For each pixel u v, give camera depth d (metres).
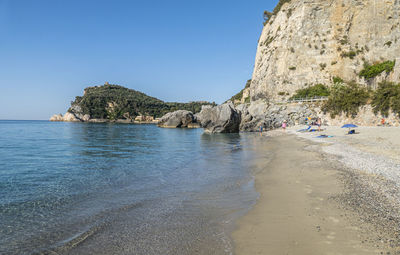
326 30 64.88
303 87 64.12
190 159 15.41
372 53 58.97
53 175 10.85
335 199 6.79
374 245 4.31
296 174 10.16
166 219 5.96
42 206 6.89
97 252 4.48
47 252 4.52
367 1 60.97
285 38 70.25
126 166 13.06
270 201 7.02
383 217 5.47
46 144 25.38
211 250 4.45
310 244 4.46
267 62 74.00
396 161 11.52
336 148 17.36
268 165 12.70
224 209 6.57
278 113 54.28
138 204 7.05
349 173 9.62
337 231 4.91
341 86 53.88
